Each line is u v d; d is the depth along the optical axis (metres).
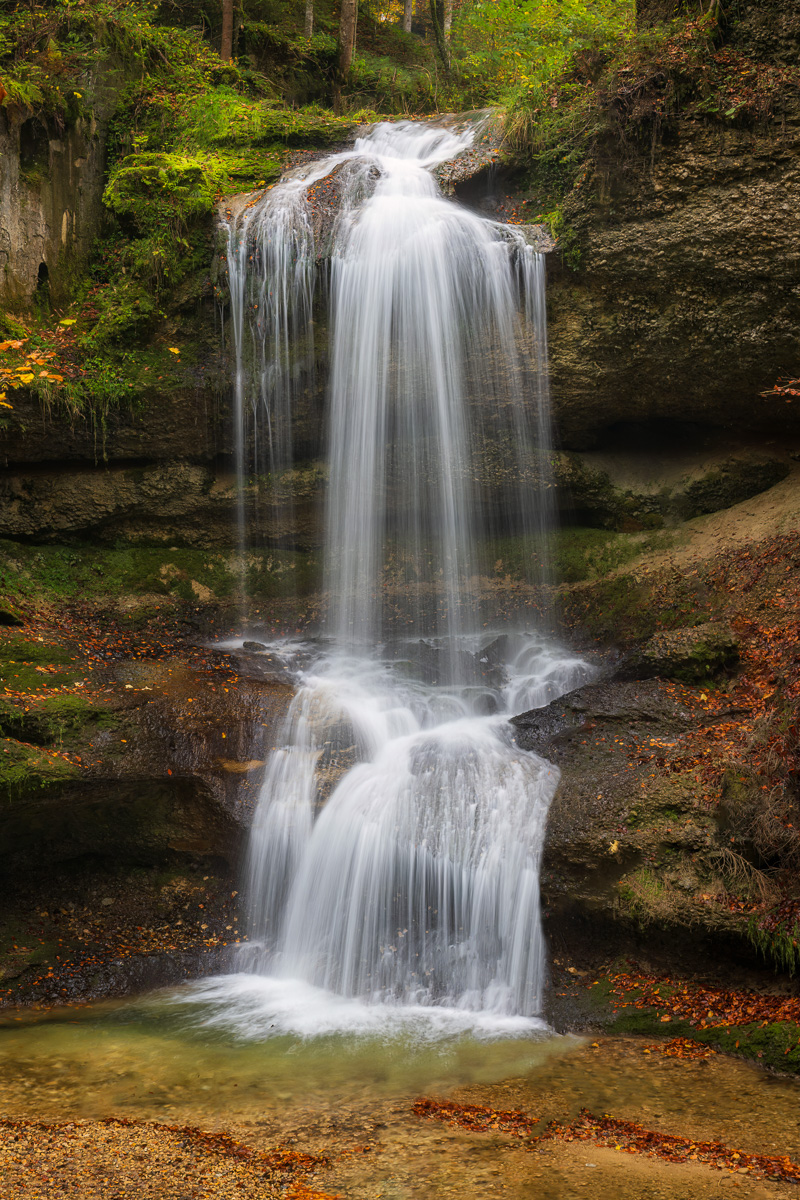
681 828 7.52
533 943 7.72
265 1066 6.44
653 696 9.22
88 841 9.05
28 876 9.01
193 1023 7.25
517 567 12.46
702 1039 6.65
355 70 19.53
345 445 12.37
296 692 10.13
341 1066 6.45
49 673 9.59
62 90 13.51
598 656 11.08
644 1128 5.50
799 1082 6.08
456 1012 7.51
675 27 10.95
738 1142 5.32
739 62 10.38
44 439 12.04
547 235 11.45
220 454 12.62
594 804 7.95
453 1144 5.29
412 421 12.20
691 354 11.33
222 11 18.53
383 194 12.30
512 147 12.21
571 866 7.70
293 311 12.10
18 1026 7.20
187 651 11.25
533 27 18.34
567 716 9.27
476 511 12.53
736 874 7.22
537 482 12.38
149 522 12.75
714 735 8.43
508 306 11.69
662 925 7.20
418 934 8.13
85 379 12.00
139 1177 4.78
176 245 12.43
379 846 8.34
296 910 8.53
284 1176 4.87
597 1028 7.00
